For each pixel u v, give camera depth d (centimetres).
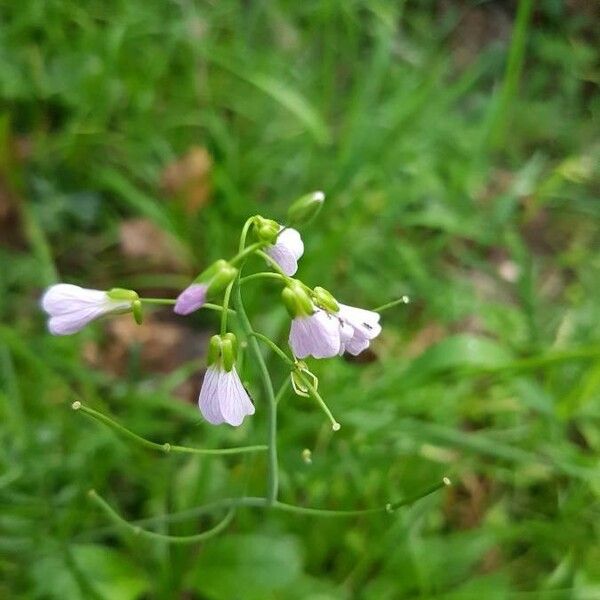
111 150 27
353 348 12
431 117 28
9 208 25
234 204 25
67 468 19
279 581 17
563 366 23
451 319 24
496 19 35
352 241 25
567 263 27
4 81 27
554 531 20
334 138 28
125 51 28
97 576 17
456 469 21
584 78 33
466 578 19
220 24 31
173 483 20
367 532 19
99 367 22
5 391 20
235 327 22
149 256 25
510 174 30
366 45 32
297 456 19
